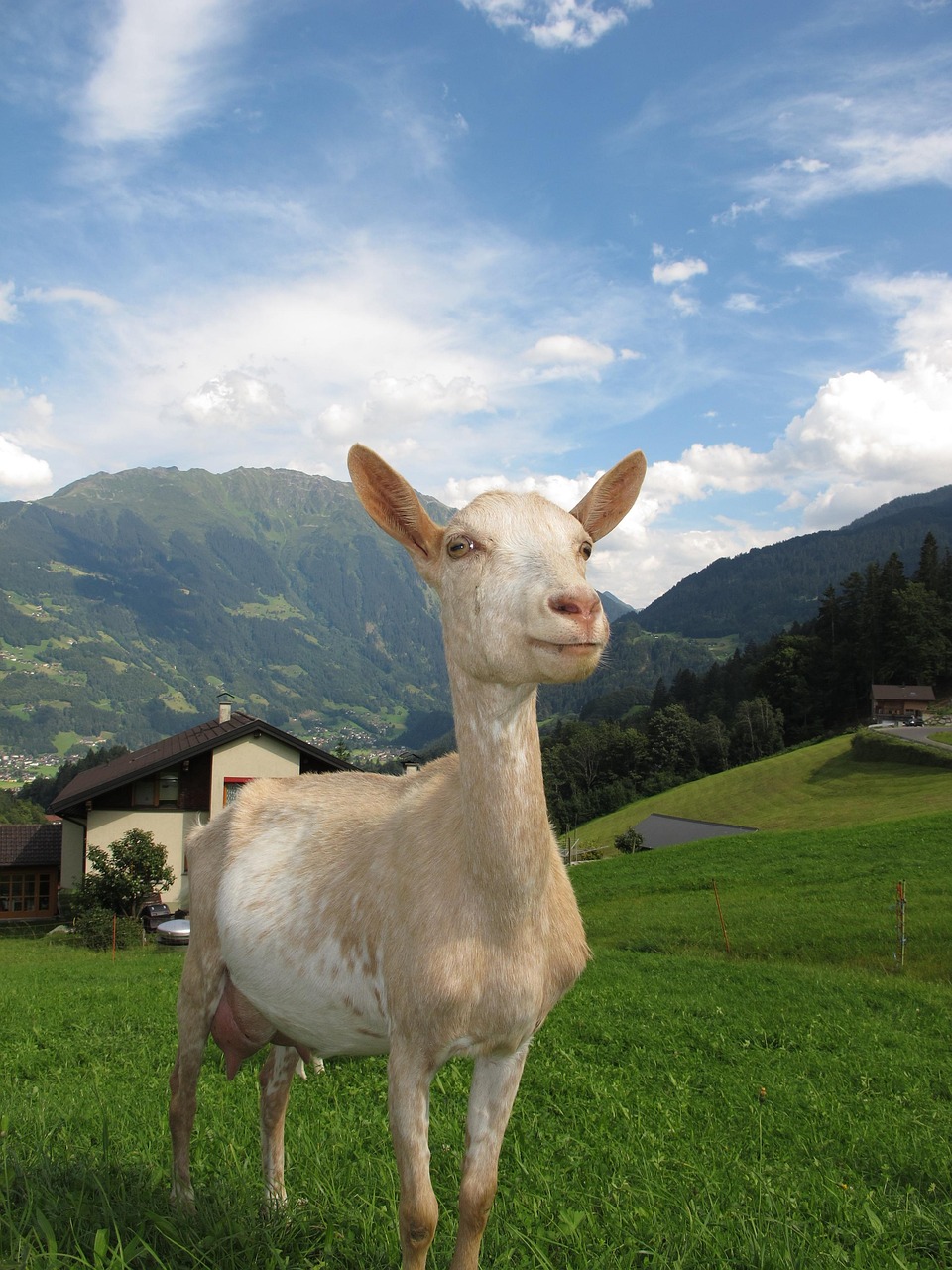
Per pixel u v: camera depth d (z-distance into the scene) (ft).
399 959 10.44
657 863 128.57
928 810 172.04
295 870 12.98
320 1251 11.51
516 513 10.19
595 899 106.01
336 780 14.73
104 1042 30.04
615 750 353.51
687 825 209.87
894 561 369.50
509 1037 10.28
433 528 11.09
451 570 10.22
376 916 11.27
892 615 356.38
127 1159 14.65
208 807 104.27
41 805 361.71
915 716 317.42
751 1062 31.96
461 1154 16.08
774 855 121.29
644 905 95.20
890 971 60.18
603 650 9.31
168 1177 13.99
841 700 361.71
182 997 14.39
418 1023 10.11
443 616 10.59
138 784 104.01
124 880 94.12
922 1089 28.68
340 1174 14.53
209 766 104.58
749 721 342.85
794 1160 19.36
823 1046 36.22
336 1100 21.21
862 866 102.42
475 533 10.07
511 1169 16.25
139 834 97.71
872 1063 32.17
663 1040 34.68
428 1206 9.80
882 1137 21.56
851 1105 25.54
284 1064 14.60
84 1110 18.89
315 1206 12.93
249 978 13.12
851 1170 18.79
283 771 105.40
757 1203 14.57
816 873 101.76
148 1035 31.68
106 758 368.48
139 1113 19.20
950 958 60.49
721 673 448.24
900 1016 44.42
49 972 56.80
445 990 9.89
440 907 10.21
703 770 334.44
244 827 14.46
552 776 357.41
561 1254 11.91
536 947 10.29
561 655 9.04
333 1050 12.93
